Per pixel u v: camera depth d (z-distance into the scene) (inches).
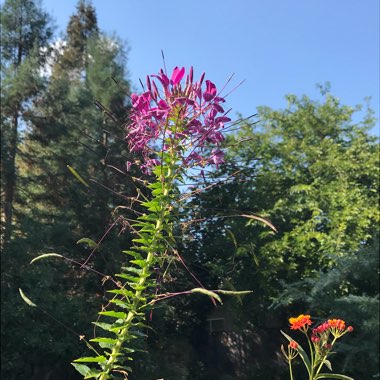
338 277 360.2
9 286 378.3
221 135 90.9
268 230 476.7
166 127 88.7
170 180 90.4
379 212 432.5
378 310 322.0
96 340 85.0
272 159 547.5
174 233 94.5
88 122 503.2
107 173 460.8
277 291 453.7
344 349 336.8
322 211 463.2
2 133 462.0
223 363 602.2
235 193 491.5
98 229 458.6
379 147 516.7
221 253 480.1
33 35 561.9
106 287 440.5
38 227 423.2
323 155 546.0
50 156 523.8
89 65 578.2
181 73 91.1
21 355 365.7
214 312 599.8
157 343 483.8
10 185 481.4
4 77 491.8
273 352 589.6
